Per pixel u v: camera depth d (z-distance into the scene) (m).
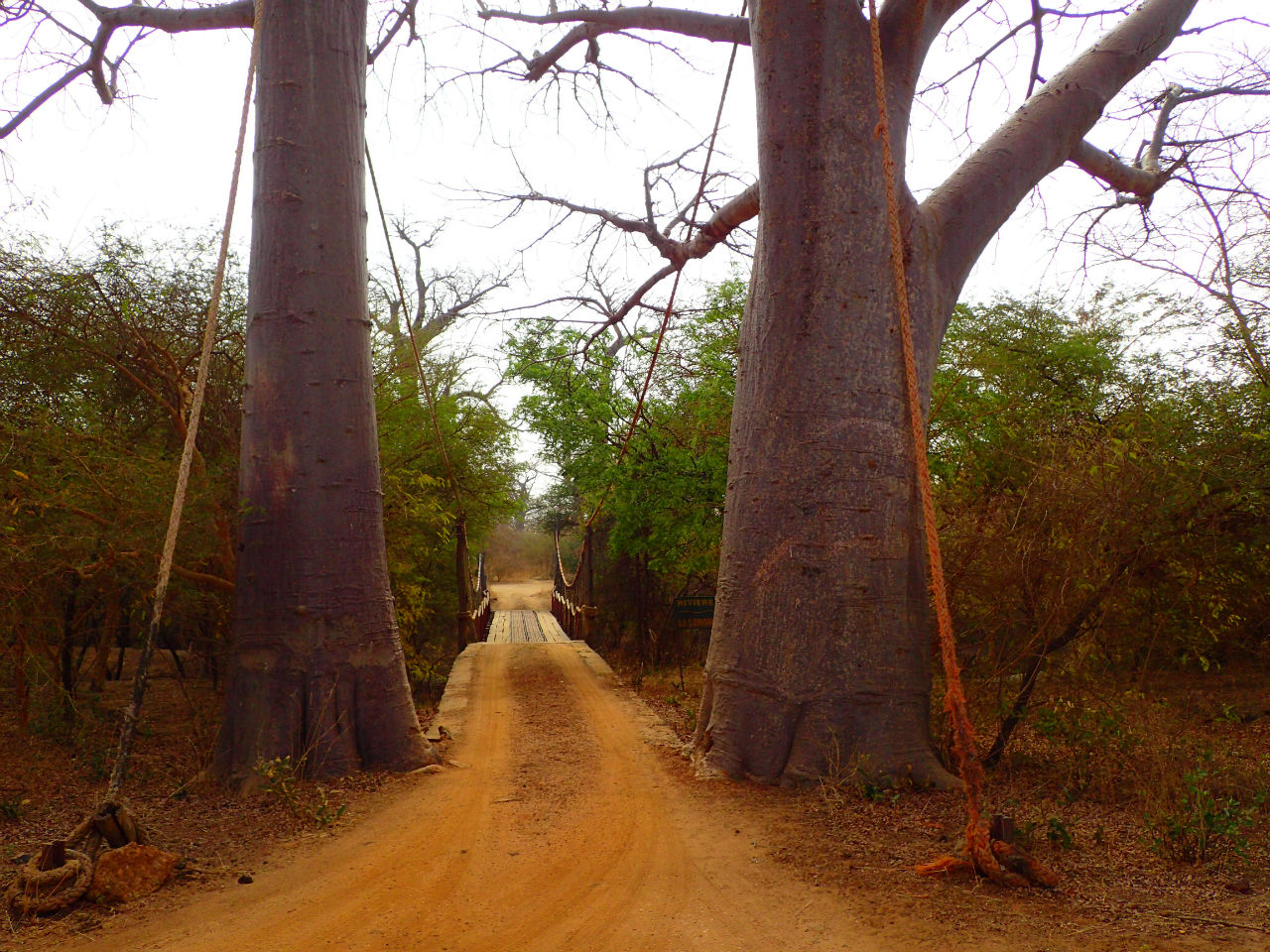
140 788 7.05
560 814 5.89
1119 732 6.70
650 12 10.09
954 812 5.80
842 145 7.02
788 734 6.67
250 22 9.28
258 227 7.52
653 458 13.15
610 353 14.50
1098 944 3.62
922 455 4.75
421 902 4.32
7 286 8.67
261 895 4.44
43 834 5.71
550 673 13.26
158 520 7.68
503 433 16.28
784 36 7.15
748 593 6.98
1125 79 8.44
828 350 6.90
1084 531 6.71
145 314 9.47
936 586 4.56
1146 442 7.54
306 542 7.23
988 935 3.74
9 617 7.67
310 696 7.12
